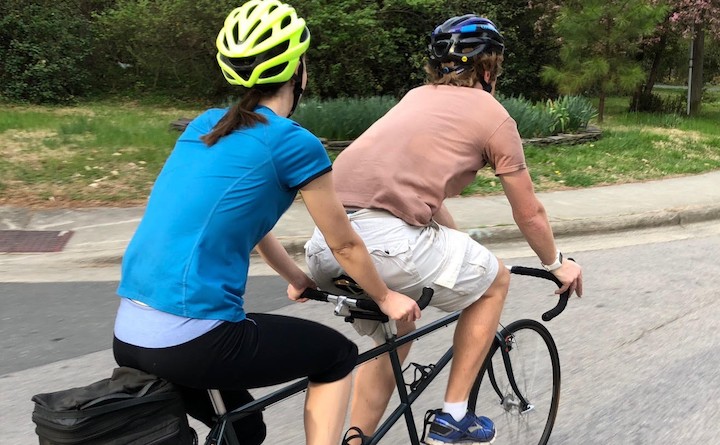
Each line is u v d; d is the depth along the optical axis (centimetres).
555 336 465
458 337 264
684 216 821
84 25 1914
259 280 570
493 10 2031
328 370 217
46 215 715
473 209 789
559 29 1770
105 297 521
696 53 2047
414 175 244
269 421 347
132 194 791
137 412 177
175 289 184
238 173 188
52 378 391
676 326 485
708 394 384
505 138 245
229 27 201
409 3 1783
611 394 384
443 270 242
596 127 1405
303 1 1634
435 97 256
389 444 327
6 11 1773
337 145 1057
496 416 303
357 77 1792
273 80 198
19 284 544
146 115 1540
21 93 1766
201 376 186
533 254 666
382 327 263
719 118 2019
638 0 1656
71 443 168
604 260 654
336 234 202
